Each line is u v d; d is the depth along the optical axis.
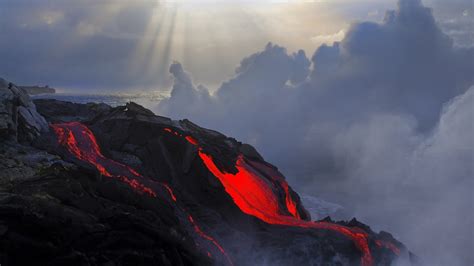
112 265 14.08
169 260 15.36
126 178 19.73
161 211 17.19
